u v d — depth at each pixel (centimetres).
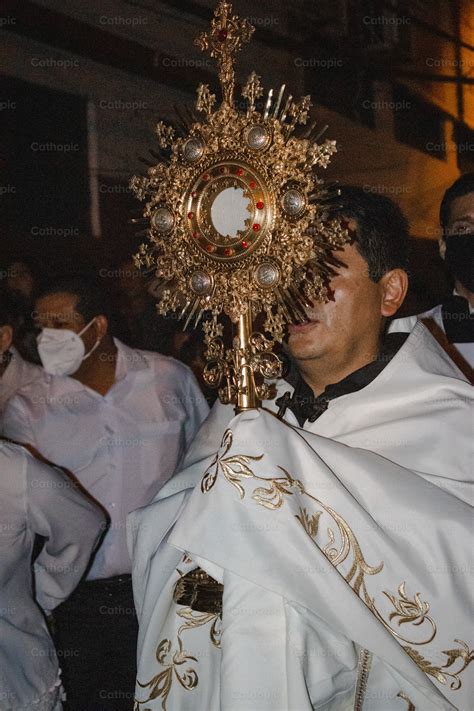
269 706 117
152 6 320
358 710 130
